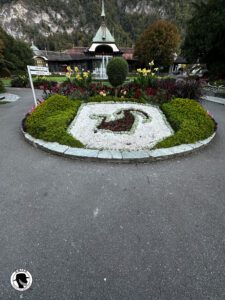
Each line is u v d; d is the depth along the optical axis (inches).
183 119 202.7
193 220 90.5
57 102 241.4
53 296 60.4
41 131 179.5
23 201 103.0
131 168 135.3
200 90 316.2
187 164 141.4
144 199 104.9
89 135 182.7
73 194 108.7
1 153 157.6
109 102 294.4
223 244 78.2
